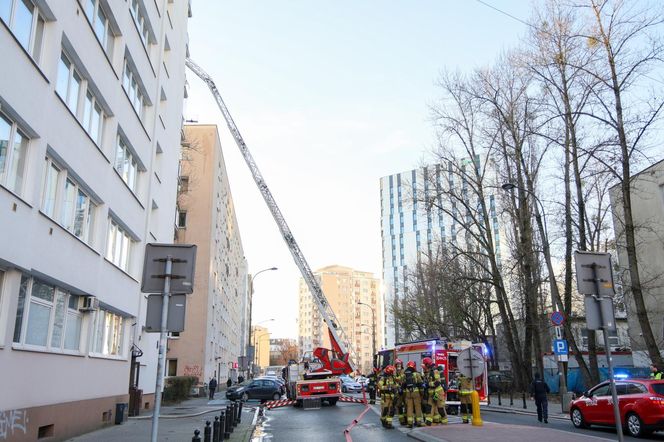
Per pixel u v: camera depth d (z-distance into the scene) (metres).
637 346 34.81
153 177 24.48
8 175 10.75
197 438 8.77
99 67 15.93
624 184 22.61
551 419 20.55
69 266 13.88
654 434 14.91
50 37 12.41
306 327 172.12
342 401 31.94
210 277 46.75
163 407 28.75
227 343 73.94
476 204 38.44
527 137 31.95
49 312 13.13
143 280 8.22
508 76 32.12
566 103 25.64
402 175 149.75
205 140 49.19
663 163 31.75
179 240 46.66
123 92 18.67
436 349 23.81
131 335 21.14
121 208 19.05
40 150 11.81
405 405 17.45
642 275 33.59
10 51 10.36
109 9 16.84
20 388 11.23
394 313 53.09
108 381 17.70
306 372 28.31
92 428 15.87
